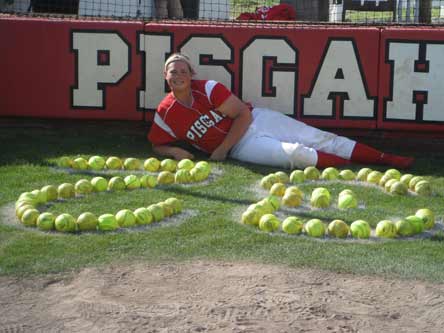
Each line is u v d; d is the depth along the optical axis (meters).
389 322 4.01
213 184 6.74
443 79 8.17
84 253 4.92
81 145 8.28
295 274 4.62
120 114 8.70
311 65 8.34
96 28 8.56
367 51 8.24
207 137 7.73
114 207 5.95
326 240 5.24
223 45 8.44
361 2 12.90
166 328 3.91
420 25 8.48
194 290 4.38
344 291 4.39
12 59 8.71
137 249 5.02
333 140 7.84
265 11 10.71
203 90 7.65
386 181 6.71
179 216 5.74
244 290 4.38
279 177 6.70
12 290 4.37
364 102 8.34
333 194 6.48
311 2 12.34
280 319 4.02
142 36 8.53
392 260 4.84
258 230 5.43
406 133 8.41
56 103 8.76
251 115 7.76
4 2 11.15
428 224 5.50
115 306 4.17
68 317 4.04
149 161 7.24
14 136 8.70
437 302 4.26
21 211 5.54
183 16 12.79
